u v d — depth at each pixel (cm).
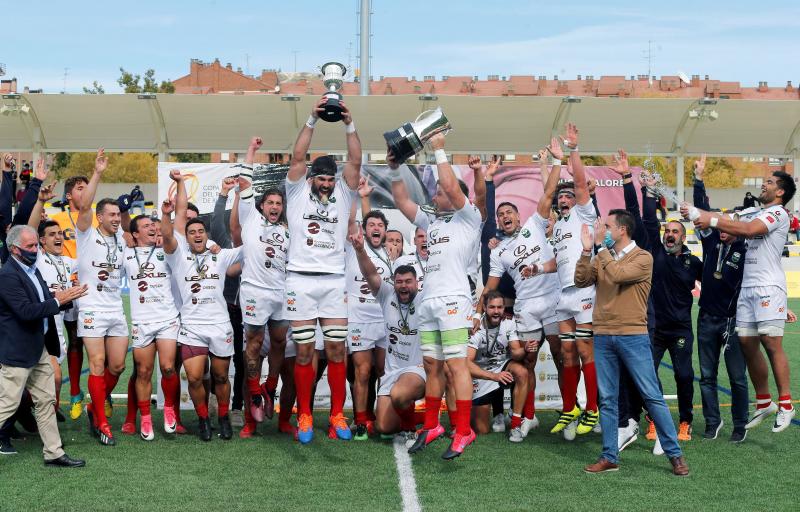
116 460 671
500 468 660
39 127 2045
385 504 559
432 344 653
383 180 1012
